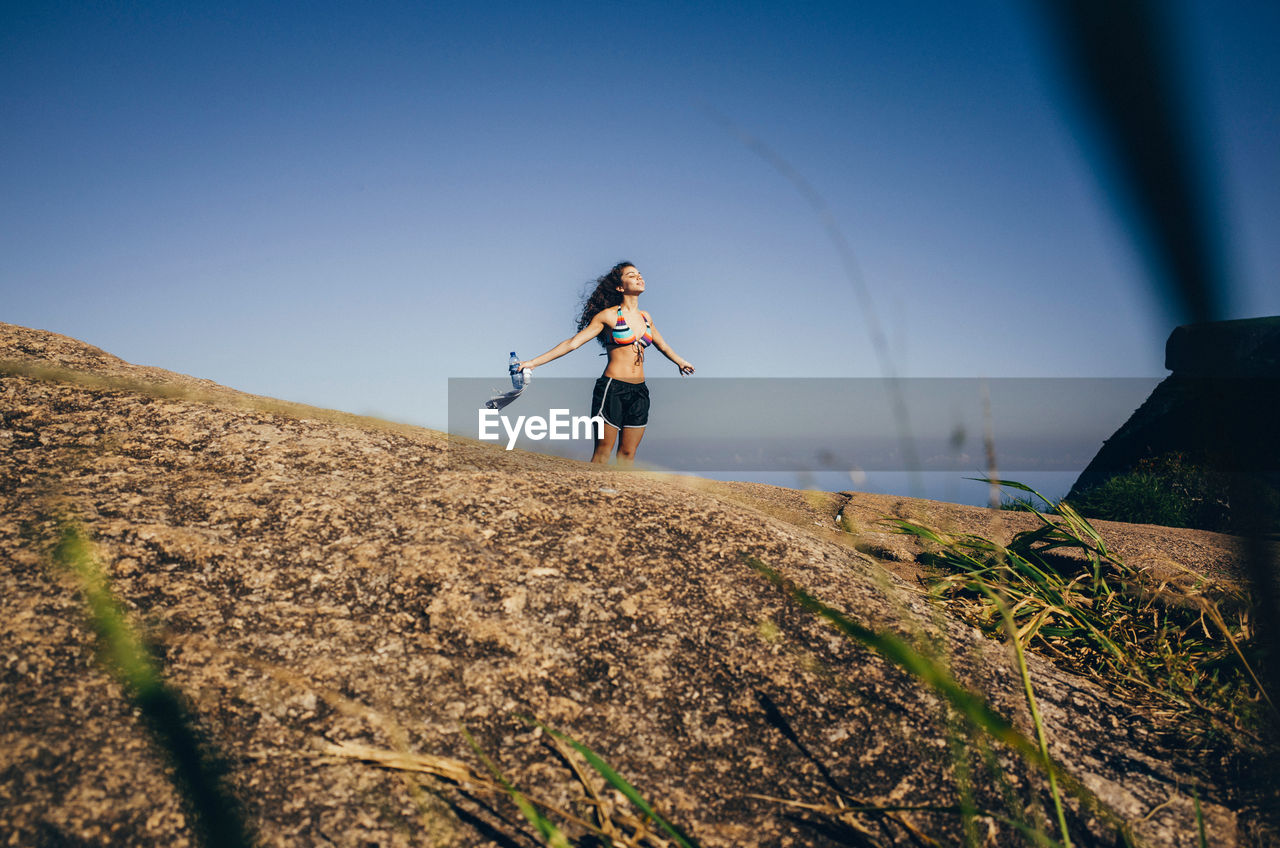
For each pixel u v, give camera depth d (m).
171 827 1.27
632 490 2.59
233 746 1.44
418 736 1.55
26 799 1.25
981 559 2.89
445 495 2.32
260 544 1.98
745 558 2.26
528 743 1.59
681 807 1.51
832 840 1.48
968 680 1.94
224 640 1.67
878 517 4.01
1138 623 2.51
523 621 1.87
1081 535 3.59
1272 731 1.72
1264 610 0.69
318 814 1.36
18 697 1.42
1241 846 1.52
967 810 1.31
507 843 1.37
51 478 2.09
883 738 1.72
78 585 1.68
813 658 1.92
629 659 1.83
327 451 2.47
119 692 1.47
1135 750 1.81
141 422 2.42
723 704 1.76
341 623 1.79
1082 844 1.50
